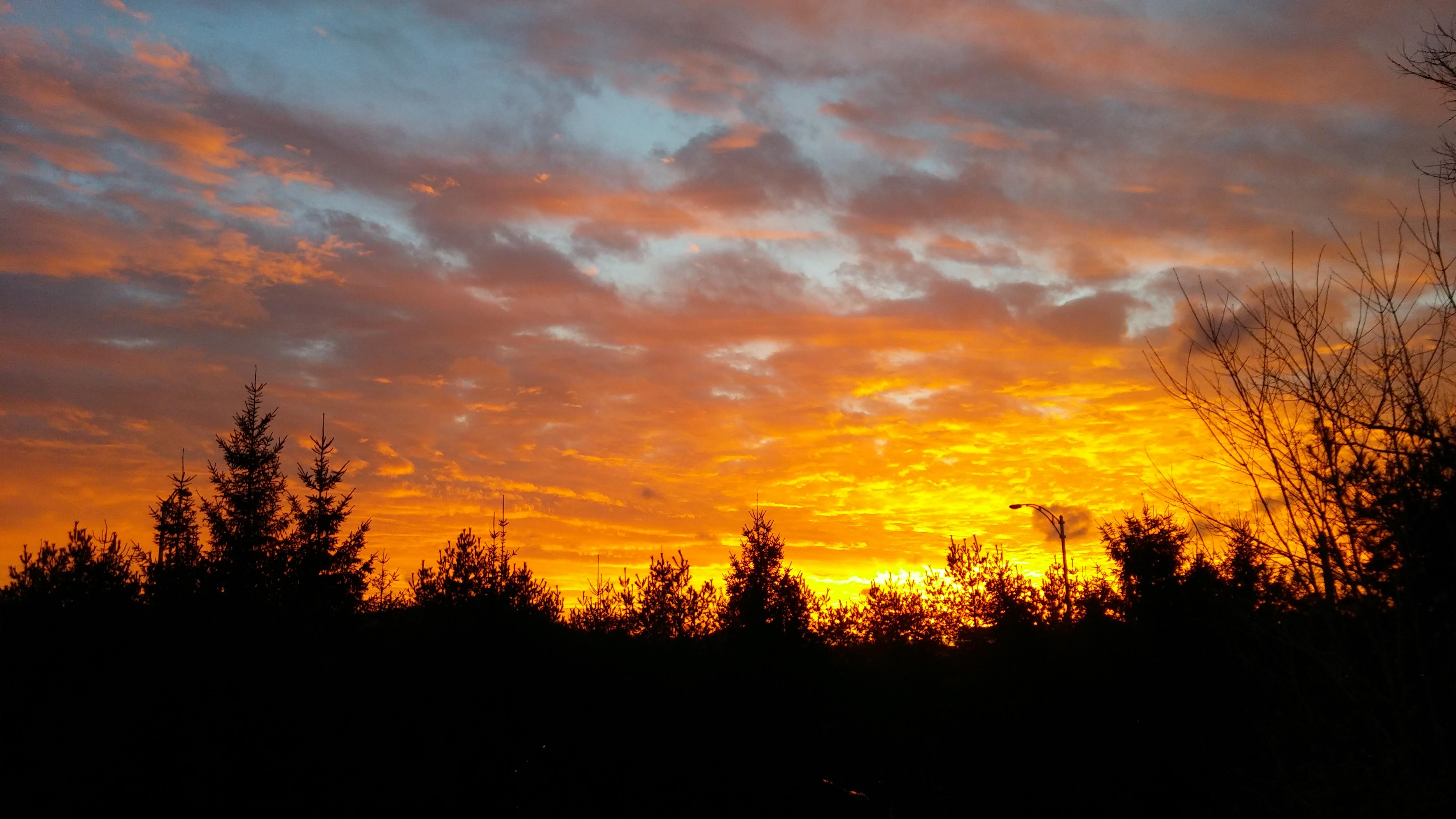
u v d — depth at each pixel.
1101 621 14.75
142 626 11.78
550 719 15.98
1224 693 12.41
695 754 16.83
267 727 11.98
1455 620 7.98
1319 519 8.32
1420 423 8.09
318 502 33.75
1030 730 14.29
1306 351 8.66
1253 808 10.52
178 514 30.08
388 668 14.11
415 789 13.56
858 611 18.55
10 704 10.45
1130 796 13.20
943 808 15.55
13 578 11.62
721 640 19.44
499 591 16.81
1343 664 8.07
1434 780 7.35
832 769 17.58
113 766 10.75
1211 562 11.77
